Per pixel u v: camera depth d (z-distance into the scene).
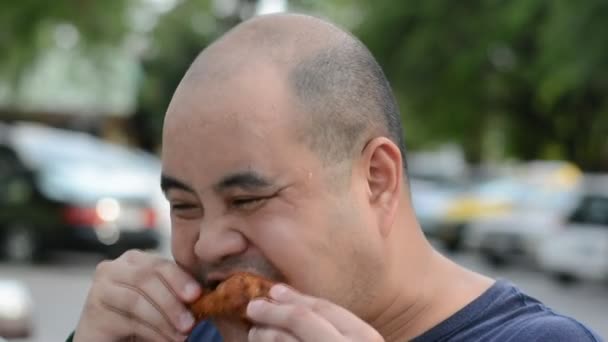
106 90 19.39
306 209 1.94
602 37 14.50
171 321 2.06
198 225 2.01
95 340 2.18
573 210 17.91
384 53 20.53
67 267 15.65
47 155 15.70
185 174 1.95
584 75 14.87
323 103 1.97
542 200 22.05
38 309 12.21
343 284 1.98
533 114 22.34
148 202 15.42
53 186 15.41
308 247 1.94
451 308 2.11
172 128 1.96
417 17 20.05
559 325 2.01
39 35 18.19
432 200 24.77
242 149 1.90
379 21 20.38
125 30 18.19
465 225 23.25
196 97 1.94
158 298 2.08
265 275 1.94
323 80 1.98
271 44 1.99
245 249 1.95
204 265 2.01
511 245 20.81
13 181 15.50
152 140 35.72
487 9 19.48
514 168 25.86
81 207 15.19
